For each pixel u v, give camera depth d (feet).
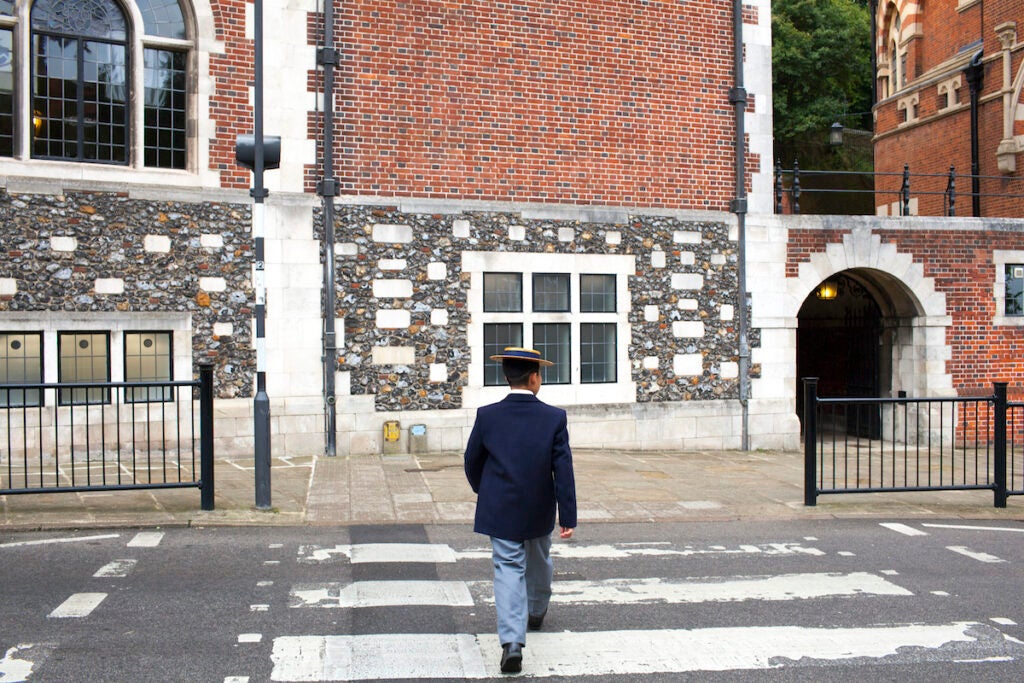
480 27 41.16
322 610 18.44
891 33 72.79
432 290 39.88
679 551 24.39
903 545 25.63
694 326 44.42
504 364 16.78
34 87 34.96
